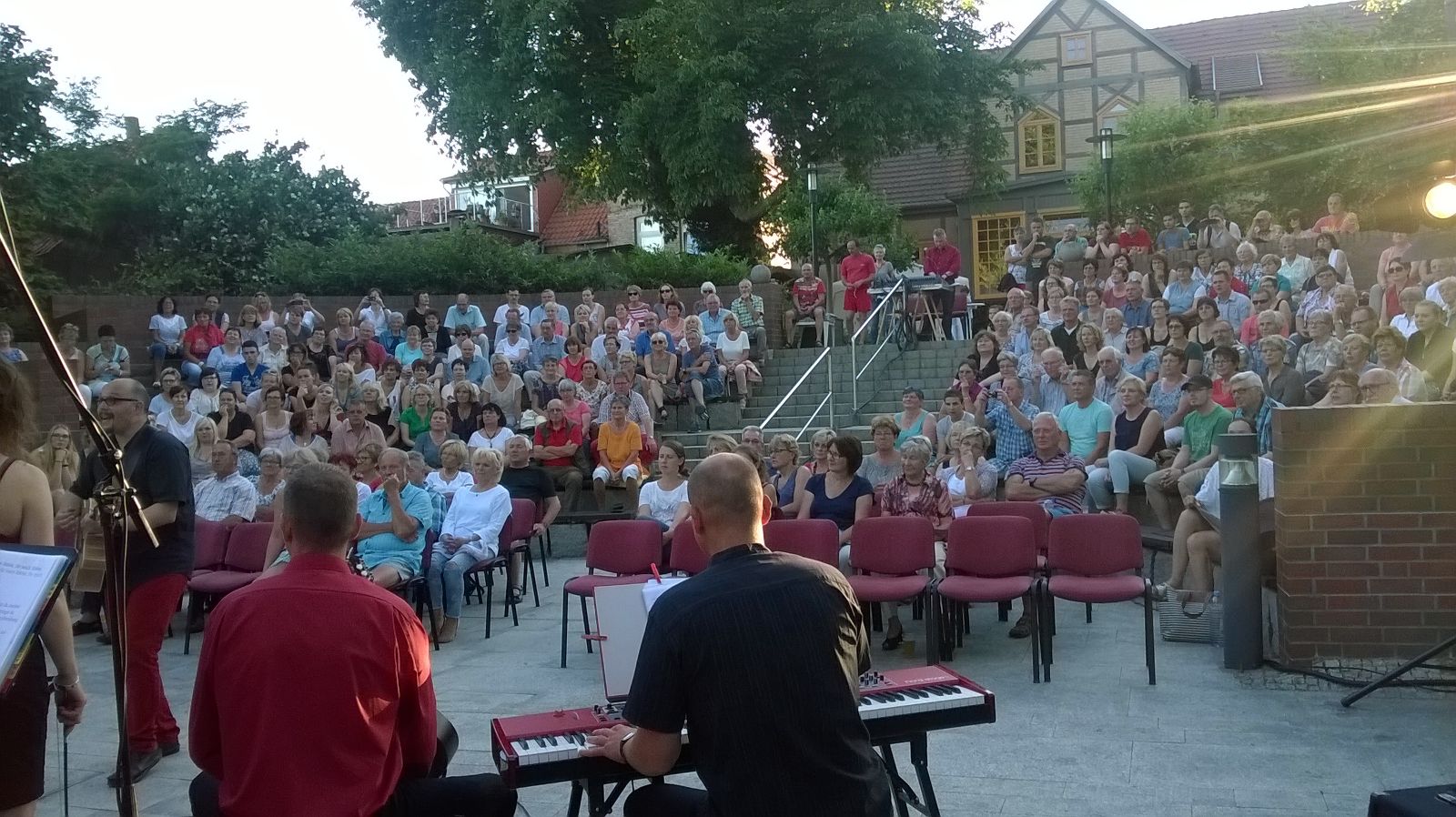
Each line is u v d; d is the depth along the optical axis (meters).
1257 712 5.44
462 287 18.14
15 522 3.41
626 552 7.24
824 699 2.58
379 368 14.18
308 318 15.20
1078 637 7.20
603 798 3.42
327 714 2.82
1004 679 6.27
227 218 20.86
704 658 2.57
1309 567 6.03
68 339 13.88
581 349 13.70
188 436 11.78
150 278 19.34
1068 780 4.66
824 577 2.71
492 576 9.73
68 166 20.44
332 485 3.01
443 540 7.92
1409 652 5.90
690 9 19.95
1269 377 9.18
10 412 3.45
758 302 15.96
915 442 7.61
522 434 12.05
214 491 9.19
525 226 35.97
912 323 15.99
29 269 18.62
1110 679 6.18
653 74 20.55
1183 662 6.41
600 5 22.09
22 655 2.58
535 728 3.24
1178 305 13.04
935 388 14.09
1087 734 5.23
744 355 14.84
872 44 20.44
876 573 6.93
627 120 20.50
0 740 3.12
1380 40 22.64
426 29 22.75
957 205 30.78
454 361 13.70
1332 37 23.09
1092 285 13.87
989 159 22.94
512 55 21.19
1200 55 31.62
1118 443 9.09
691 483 2.82
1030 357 11.59
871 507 7.69
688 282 19.31
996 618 7.91
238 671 2.84
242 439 11.66
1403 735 5.03
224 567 8.21
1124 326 12.38
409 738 3.06
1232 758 4.84
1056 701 5.78
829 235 23.80
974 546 6.71
